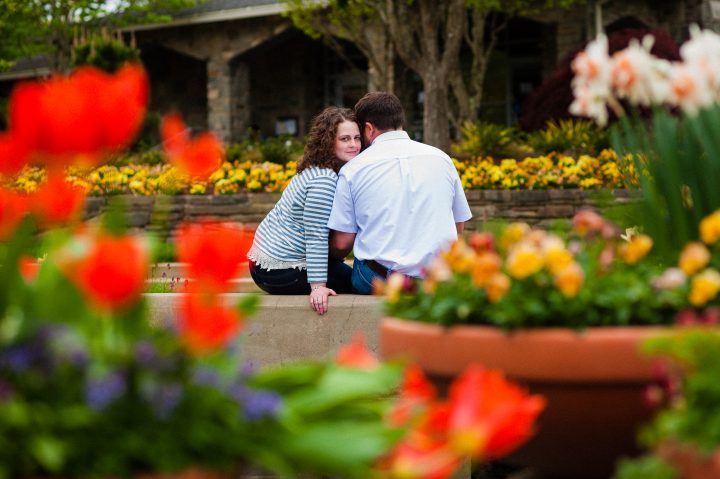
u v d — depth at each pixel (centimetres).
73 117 128
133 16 2122
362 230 413
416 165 413
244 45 2098
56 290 151
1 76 2469
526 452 201
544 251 203
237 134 2144
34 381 137
